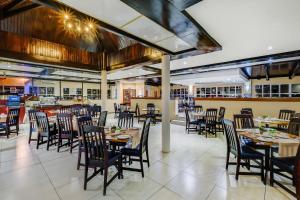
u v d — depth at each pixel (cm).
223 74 752
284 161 234
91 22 258
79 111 601
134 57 552
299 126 326
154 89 1579
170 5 209
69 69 632
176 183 261
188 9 236
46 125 410
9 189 240
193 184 258
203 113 595
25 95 918
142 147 289
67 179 270
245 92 1087
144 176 282
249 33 325
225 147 439
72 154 381
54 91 1156
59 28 493
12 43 448
